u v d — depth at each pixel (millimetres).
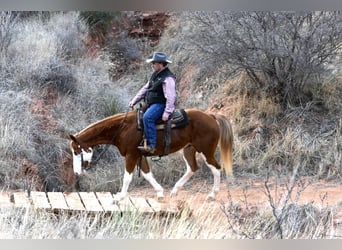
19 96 16719
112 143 13141
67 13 21672
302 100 17484
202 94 19000
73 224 10852
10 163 14984
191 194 14742
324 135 16312
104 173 15852
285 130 16672
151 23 22797
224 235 10211
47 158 15695
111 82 19266
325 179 15148
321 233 10609
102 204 12359
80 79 18297
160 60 12812
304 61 17000
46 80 17828
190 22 20031
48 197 12766
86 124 17016
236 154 16156
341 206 12695
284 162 15875
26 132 15766
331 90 17516
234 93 18297
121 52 21719
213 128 13477
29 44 18828
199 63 19172
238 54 17281
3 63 17781
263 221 10883
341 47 17391
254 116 17219
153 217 11594
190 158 13734
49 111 16953
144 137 12859
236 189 14789
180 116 13211
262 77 18047
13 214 11219
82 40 21094
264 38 16953
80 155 12859
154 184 13273
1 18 18812
